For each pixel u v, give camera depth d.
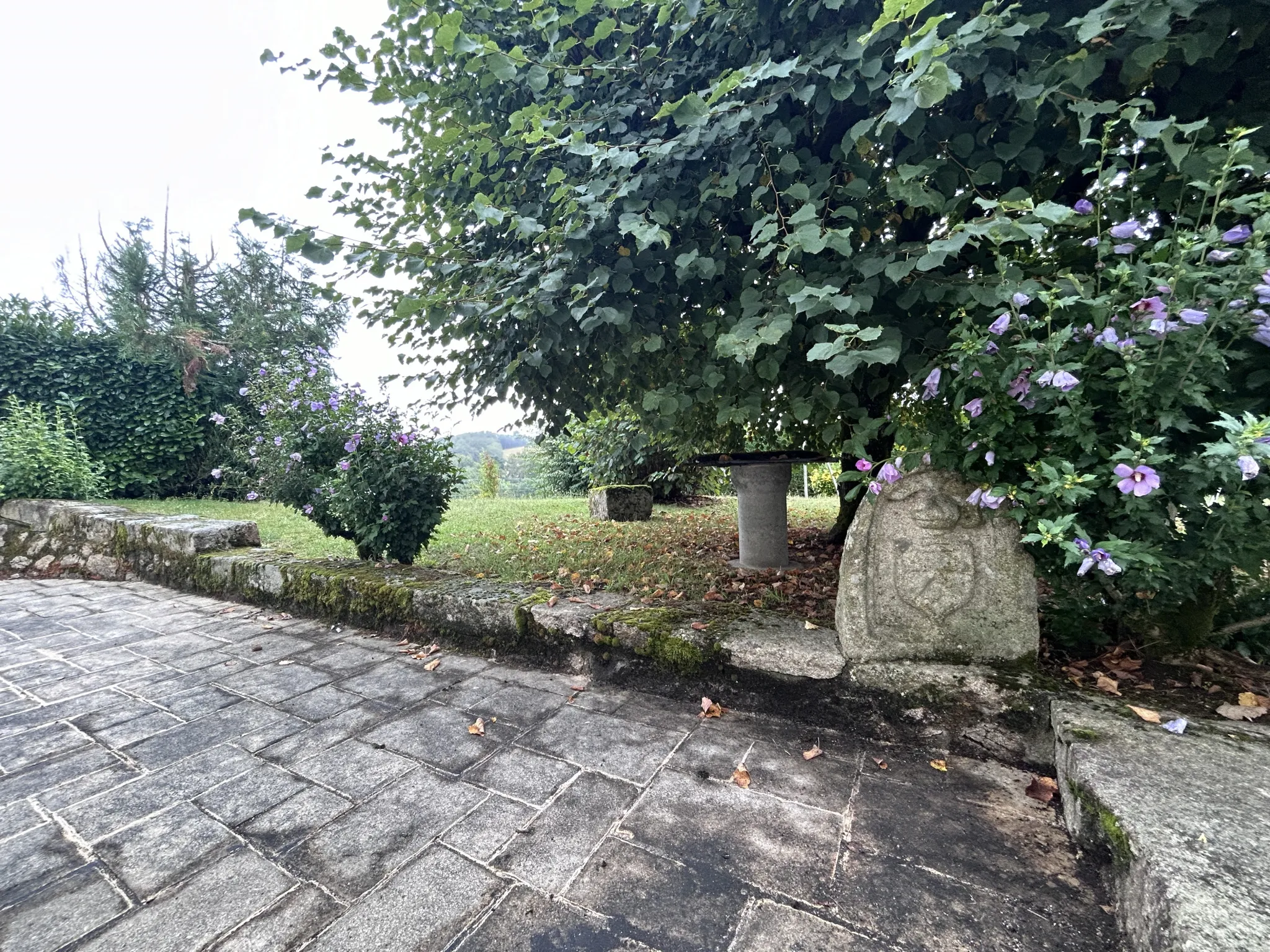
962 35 1.71
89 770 2.03
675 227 2.52
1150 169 1.95
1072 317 1.93
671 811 1.74
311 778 1.96
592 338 2.94
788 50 2.41
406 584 3.47
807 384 2.88
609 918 1.35
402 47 2.94
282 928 1.33
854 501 4.98
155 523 5.19
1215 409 1.64
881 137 2.07
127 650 3.27
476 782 1.92
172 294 10.38
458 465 4.42
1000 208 1.83
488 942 1.28
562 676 2.77
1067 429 1.77
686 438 4.67
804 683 2.25
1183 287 1.71
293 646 3.28
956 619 2.12
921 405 3.33
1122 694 1.91
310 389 4.20
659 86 2.60
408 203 3.39
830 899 1.39
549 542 5.58
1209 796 1.36
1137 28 1.64
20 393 7.97
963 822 1.66
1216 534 1.72
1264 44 2.04
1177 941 1.02
